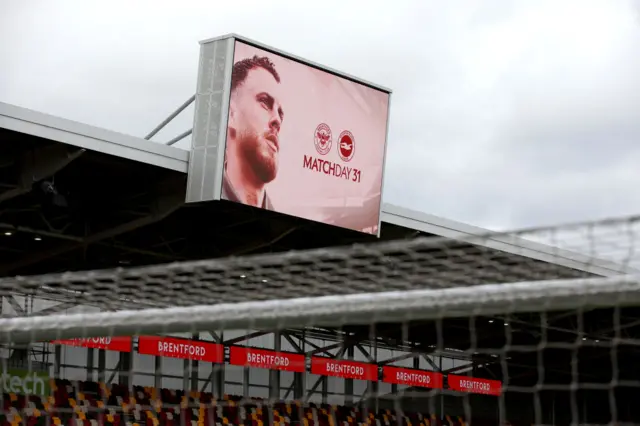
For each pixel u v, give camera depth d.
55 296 15.30
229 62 28.86
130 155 27.36
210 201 28.72
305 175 31.12
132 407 34.50
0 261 32.59
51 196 26.98
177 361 36.69
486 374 43.12
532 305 8.33
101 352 34.03
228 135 28.88
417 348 39.50
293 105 30.81
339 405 41.47
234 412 37.91
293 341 37.81
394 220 33.75
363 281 14.65
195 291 14.60
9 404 30.66
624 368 45.62
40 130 25.28
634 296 7.93
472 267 13.90
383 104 33.31
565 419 46.81
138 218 30.41
